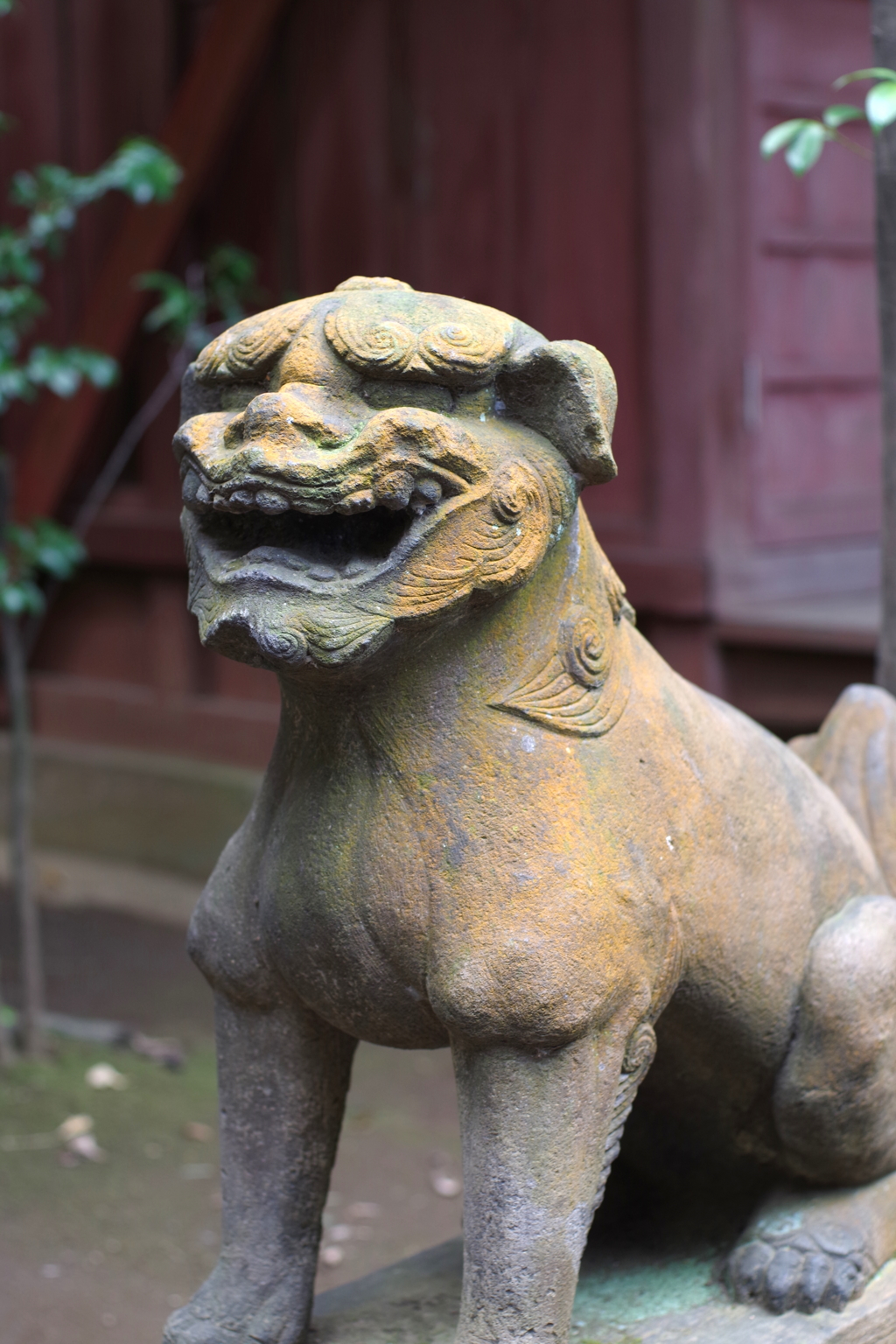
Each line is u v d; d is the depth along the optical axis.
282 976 1.42
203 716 5.11
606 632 1.39
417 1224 2.96
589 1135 1.32
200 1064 3.69
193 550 1.33
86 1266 2.75
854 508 4.38
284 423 1.22
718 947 1.43
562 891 1.29
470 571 1.25
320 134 4.56
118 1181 3.08
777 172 4.12
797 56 4.11
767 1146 1.62
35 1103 3.39
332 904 1.33
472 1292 1.31
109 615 5.40
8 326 3.51
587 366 1.28
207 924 1.46
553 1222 1.30
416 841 1.31
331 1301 1.57
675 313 3.91
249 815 1.47
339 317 1.28
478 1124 1.32
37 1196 3.00
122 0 4.86
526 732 1.33
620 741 1.37
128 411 5.09
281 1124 1.47
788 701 3.88
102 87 4.95
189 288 4.66
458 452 1.23
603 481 1.33
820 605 4.07
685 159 3.85
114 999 4.12
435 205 4.35
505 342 1.29
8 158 5.18
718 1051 1.51
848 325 4.38
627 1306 1.53
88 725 5.42
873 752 1.82
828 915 1.56
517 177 4.18
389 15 4.37
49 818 5.43
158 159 3.48
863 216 4.41
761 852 1.47
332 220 4.57
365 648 1.23
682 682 1.51
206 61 4.50
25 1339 2.49
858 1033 1.49
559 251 4.12
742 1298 1.54
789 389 4.20
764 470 4.13
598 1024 1.31
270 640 1.22
